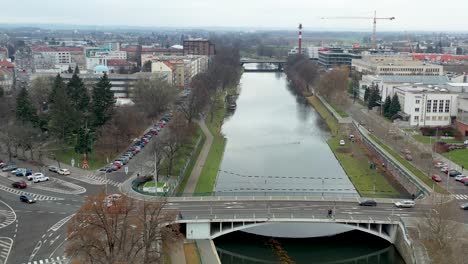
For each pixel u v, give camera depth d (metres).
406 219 167.62
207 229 165.50
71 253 130.12
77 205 183.12
